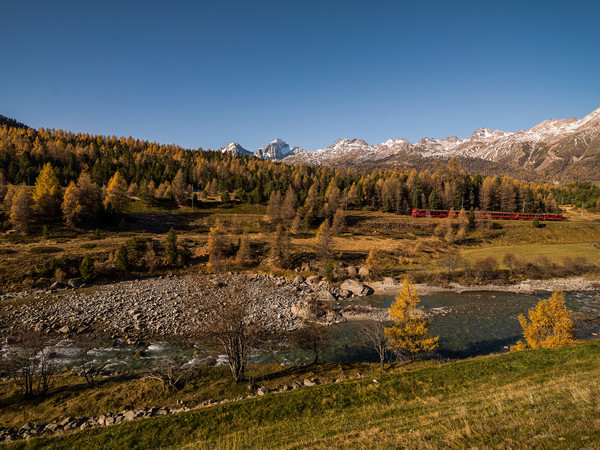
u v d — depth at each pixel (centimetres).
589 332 4531
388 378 2142
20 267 6347
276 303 5647
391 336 3359
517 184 17075
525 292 6962
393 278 7762
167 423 1750
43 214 9188
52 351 3597
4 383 2773
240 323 2783
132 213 11519
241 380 2817
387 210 15112
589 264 8575
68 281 6188
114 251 7838
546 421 1203
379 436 1327
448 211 13900
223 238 9262
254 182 18100
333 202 14088
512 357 2328
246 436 1555
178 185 14788
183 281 6856
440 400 1800
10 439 1944
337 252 9250
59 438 1669
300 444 1375
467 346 4088
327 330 4522
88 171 16575
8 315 4584
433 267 8525
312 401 1912
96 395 2548
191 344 3906
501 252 9656
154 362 3406
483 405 1540
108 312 4878
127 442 1602
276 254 8462
